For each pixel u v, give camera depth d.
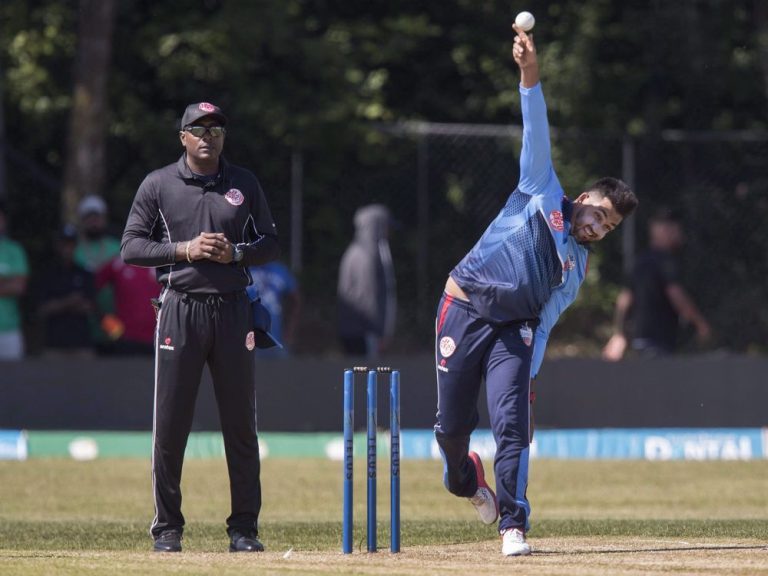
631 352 65.62
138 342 50.22
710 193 65.44
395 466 24.19
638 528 28.67
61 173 68.38
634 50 76.62
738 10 76.44
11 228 65.06
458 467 25.05
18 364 49.38
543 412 51.03
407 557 23.52
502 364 23.66
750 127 76.94
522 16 23.14
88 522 32.72
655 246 52.78
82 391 49.50
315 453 50.19
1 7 69.56
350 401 24.06
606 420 51.16
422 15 76.38
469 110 76.81
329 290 66.25
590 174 67.19
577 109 75.56
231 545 25.23
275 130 67.69
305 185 67.06
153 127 67.25
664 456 50.66
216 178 24.70
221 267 24.34
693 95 76.75
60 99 68.50
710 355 64.38
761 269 65.62
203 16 72.44
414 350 64.25
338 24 75.69
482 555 23.78
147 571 21.28
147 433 49.66
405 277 65.56
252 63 70.69
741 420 51.38
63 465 46.84
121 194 66.44
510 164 66.00
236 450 25.14
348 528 24.08
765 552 24.03
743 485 43.09
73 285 50.28
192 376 24.52
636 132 75.50
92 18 63.44
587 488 42.41
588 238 23.80
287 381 50.31
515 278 23.39
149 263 24.25
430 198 65.88
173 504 25.14
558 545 25.50
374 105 72.19
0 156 62.00
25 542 27.56
